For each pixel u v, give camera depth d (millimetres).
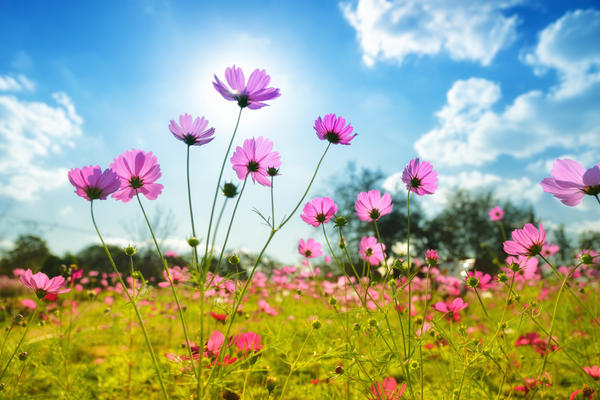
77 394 893
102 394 955
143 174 567
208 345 574
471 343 596
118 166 556
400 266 623
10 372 816
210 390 556
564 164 527
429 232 8125
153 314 1376
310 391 880
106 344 1358
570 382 890
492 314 1360
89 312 1548
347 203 8289
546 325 1160
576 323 1158
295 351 1031
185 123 541
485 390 620
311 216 680
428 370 884
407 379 525
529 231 595
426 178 657
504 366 732
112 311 1295
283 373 1008
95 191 492
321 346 708
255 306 1688
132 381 985
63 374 994
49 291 669
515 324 969
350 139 648
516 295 636
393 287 578
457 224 8367
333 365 861
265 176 620
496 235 7715
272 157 616
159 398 895
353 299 949
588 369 712
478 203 8523
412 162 665
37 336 1113
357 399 745
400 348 710
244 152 611
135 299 467
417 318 831
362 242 788
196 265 465
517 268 613
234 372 501
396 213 7590
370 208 729
